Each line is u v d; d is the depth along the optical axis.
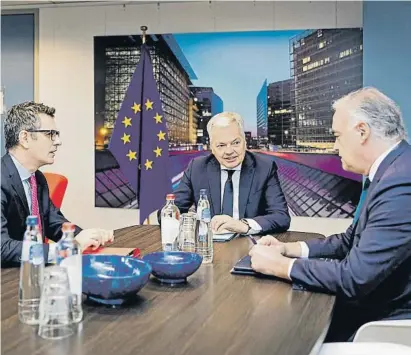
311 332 1.06
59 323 1.05
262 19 4.02
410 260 1.41
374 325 1.39
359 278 1.33
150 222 4.13
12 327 1.06
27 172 2.04
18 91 4.36
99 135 4.24
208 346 0.97
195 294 1.34
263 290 1.39
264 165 2.58
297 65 3.96
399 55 3.46
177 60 4.13
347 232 1.85
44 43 4.33
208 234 1.78
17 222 1.91
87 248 1.79
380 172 1.51
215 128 2.53
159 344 0.98
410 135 3.37
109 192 4.23
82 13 4.27
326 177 3.89
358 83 3.83
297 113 3.95
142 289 1.39
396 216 1.36
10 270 1.57
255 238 2.22
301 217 3.94
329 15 3.91
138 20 4.18
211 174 2.59
